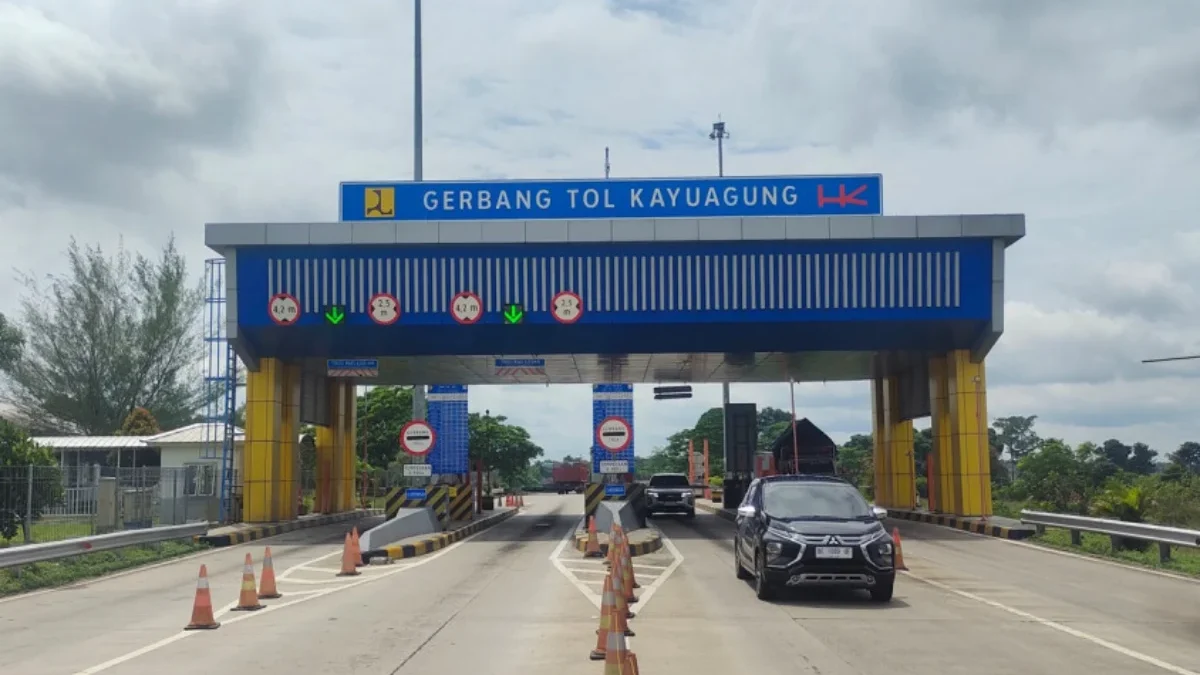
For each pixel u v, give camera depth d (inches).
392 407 2551.7
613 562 530.3
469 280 1090.1
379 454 2532.0
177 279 2246.6
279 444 1197.1
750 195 1098.7
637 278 1089.4
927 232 1067.3
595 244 1082.7
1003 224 1068.5
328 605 582.9
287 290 1094.4
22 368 2127.2
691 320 1096.2
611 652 301.6
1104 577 712.4
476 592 643.5
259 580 729.6
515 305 1090.1
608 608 412.2
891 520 1325.0
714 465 3319.4
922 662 414.0
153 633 490.3
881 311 1090.1
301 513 1461.6
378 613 550.3
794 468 1460.4
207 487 1301.7
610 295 1091.3
